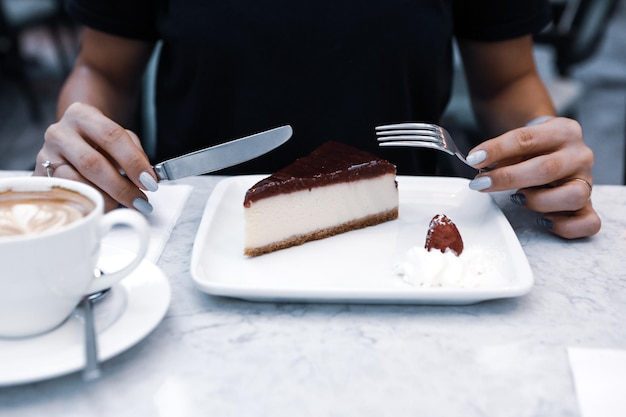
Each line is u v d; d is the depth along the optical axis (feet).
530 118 4.26
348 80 4.06
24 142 10.61
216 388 1.94
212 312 2.32
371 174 2.94
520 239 2.93
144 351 2.10
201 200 3.30
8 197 2.09
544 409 1.87
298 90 4.07
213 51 3.99
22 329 1.97
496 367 2.04
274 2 3.90
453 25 4.39
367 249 2.80
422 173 4.58
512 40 4.37
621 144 10.91
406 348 2.13
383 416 1.84
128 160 2.87
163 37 4.18
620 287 2.51
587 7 8.93
